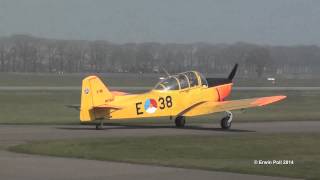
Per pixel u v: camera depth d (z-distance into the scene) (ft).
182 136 283.59
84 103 303.48
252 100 345.51
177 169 181.68
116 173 172.55
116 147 237.86
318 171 179.73
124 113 315.99
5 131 313.94
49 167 183.93
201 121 414.21
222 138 273.33
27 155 214.90
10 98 632.38
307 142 261.44
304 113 501.97
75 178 163.12
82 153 219.41
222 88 364.58
